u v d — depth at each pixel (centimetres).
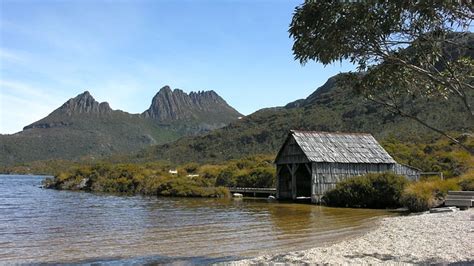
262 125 12650
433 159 4503
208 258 1206
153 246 1434
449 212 2061
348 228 1805
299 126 9812
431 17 768
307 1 823
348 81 982
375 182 2930
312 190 3247
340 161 3338
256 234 1683
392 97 974
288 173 3859
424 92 984
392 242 1302
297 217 2295
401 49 862
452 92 945
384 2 766
